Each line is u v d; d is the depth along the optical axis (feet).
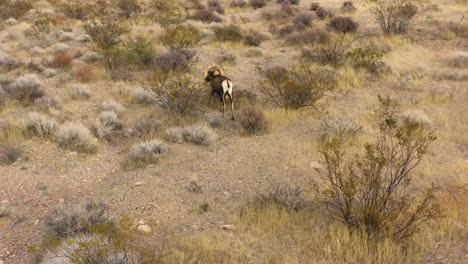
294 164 29.50
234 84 51.98
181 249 19.16
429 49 64.23
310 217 22.08
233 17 96.02
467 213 21.02
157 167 30.17
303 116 40.42
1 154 30.81
